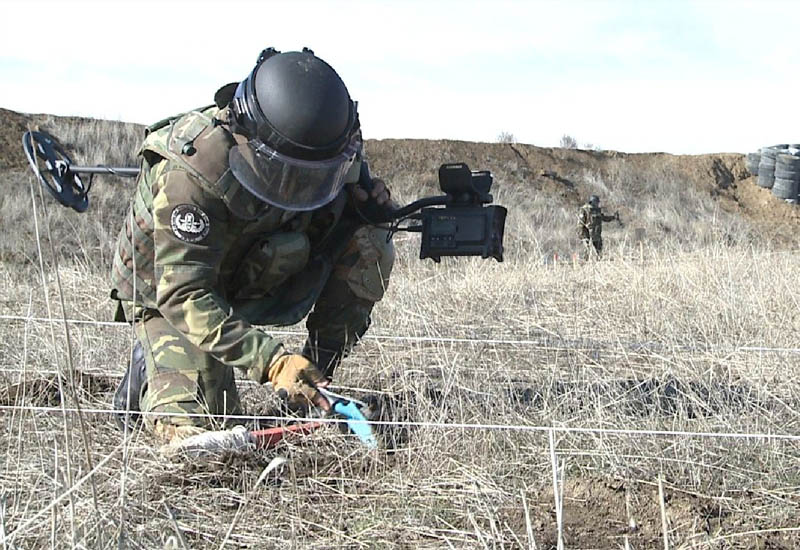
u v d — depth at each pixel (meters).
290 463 3.60
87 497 3.20
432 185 27.91
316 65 3.88
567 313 7.45
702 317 6.65
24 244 15.79
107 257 14.66
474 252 4.50
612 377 5.08
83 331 5.81
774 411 4.57
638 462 3.92
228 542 3.19
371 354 5.88
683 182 31.08
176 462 3.82
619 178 30.42
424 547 3.20
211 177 3.86
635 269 9.09
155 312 4.38
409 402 4.52
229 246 4.13
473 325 7.02
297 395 3.87
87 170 4.48
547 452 3.94
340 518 3.39
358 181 4.52
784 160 30.84
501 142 30.58
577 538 3.25
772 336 6.26
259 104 3.78
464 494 3.57
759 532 3.31
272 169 3.81
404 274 10.19
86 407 4.51
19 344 5.74
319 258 4.58
